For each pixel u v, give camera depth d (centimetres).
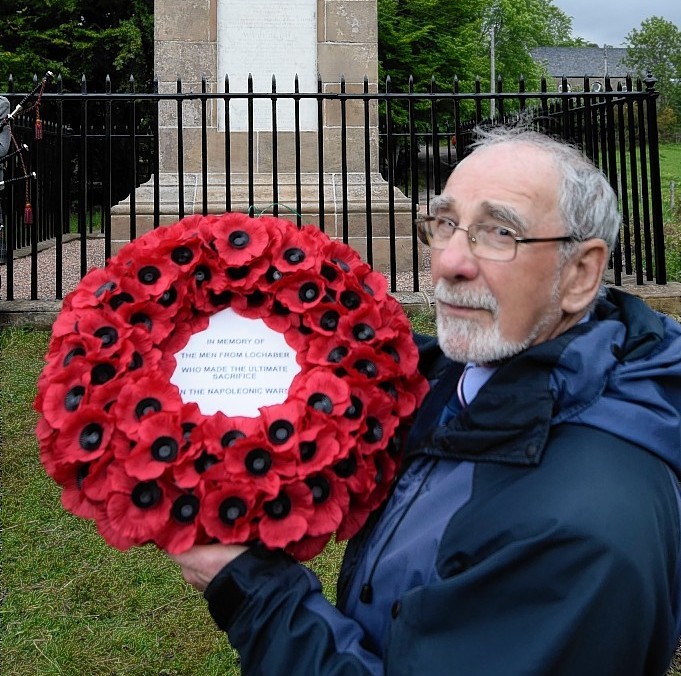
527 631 98
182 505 120
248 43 689
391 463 135
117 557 277
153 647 234
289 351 135
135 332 130
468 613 102
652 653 104
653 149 549
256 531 119
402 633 106
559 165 121
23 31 1873
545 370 114
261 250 137
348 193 691
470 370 134
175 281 135
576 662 95
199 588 125
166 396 125
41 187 893
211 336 135
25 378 415
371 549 130
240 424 124
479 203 121
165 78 686
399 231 698
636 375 112
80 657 228
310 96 506
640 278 551
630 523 99
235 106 688
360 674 108
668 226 828
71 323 135
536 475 107
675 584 113
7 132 536
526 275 120
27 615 245
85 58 1919
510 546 101
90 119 1984
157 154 516
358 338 137
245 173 693
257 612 115
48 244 905
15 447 345
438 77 2202
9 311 485
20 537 285
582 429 110
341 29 696
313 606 117
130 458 119
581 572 97
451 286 125
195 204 678
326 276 141
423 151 1822
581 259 123
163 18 682
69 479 127
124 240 694
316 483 123
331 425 122
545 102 545
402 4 2167
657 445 109
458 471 117
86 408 123
